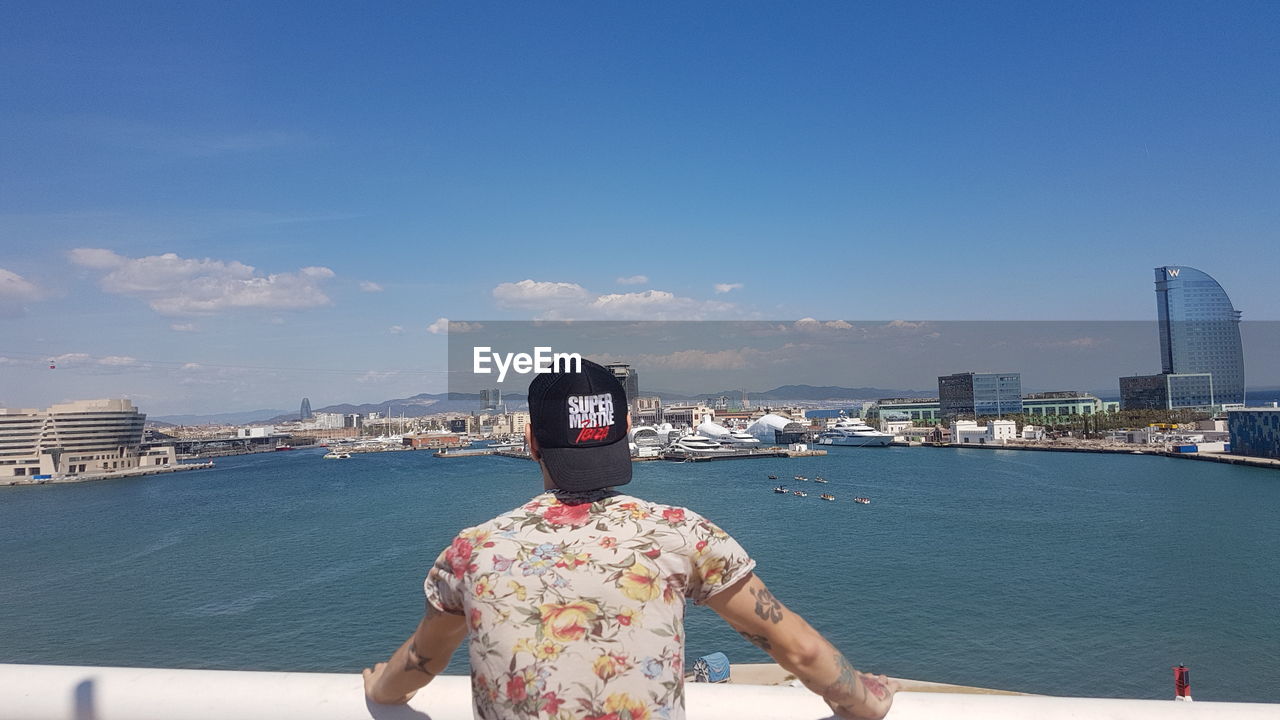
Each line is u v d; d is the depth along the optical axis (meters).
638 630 1.40
